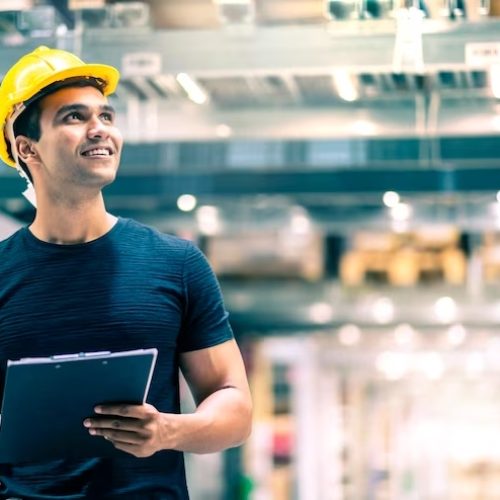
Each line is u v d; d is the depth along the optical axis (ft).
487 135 21.52
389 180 24.67
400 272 40.19
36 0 17.42
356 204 29.63
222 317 9.46
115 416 8.04
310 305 41.06
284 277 41.06
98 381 7.85
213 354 9.32
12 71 9.44
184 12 18.11
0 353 9.00
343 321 42.45
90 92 9.19
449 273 39.88
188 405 36.63
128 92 20.03
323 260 40.63
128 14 17.71
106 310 8.89
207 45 17.84
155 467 8.86
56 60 9.37
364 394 46.55
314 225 30.30
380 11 16.90
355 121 21.58
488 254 39.45
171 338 9.04
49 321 8.93
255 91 20.36
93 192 9.09
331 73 17.81
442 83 19.12
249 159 23.20
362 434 46.29
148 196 24.99
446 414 46.29
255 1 17.81
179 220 30.25
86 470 8.73
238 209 30.09
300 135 22.04
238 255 40.73
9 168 23.45
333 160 22.58
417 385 46.39
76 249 9.11
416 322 41.57
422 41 16.75
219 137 22.21
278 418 45.62
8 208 24.41
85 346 8.85
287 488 45.19
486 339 44.24
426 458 46.19
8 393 7.89
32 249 9.22
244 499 44.09
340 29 17.28
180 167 23.43
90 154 8.96
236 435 9.07
